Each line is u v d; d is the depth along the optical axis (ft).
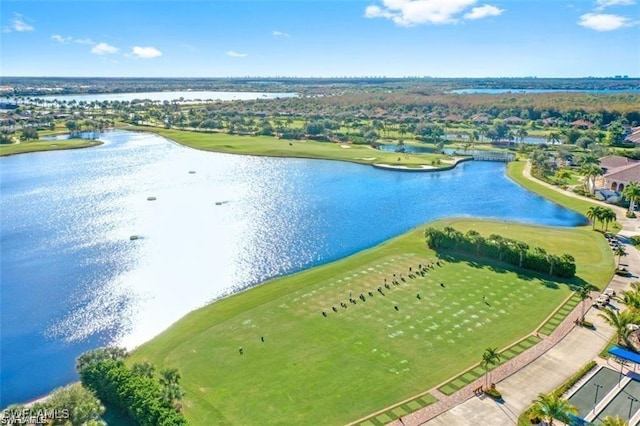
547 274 288.51
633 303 221.66
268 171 622.13
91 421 147.84
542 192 506.07
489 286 272.51
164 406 157.99
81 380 185.98
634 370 193.36
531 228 384.68
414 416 168.25
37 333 241.14
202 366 199.72
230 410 171.73
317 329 228.63
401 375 191.72
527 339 217.15
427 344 214.07
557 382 186.29
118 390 167.53
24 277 303.48
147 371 180.55
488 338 218.79
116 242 364.79
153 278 302.04
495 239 315.78
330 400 176.96
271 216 431.02
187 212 441.27
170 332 232.32
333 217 428.56
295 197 495.41
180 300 273.13
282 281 290.35
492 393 178.09
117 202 471.62
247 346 214.48
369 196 501.56
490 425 163.53
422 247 339.98
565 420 148.97
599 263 304.71
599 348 209.26
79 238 373.20
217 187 535.60
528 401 175.32
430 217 428.56
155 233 384.88
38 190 516.73
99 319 253.65
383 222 414.62
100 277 303.68
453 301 254.88
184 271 312.91
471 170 638.94
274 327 231.50
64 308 265.34
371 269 301.63
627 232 368.68
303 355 206.59
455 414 169.07
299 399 177.68
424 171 620.08
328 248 353.72
